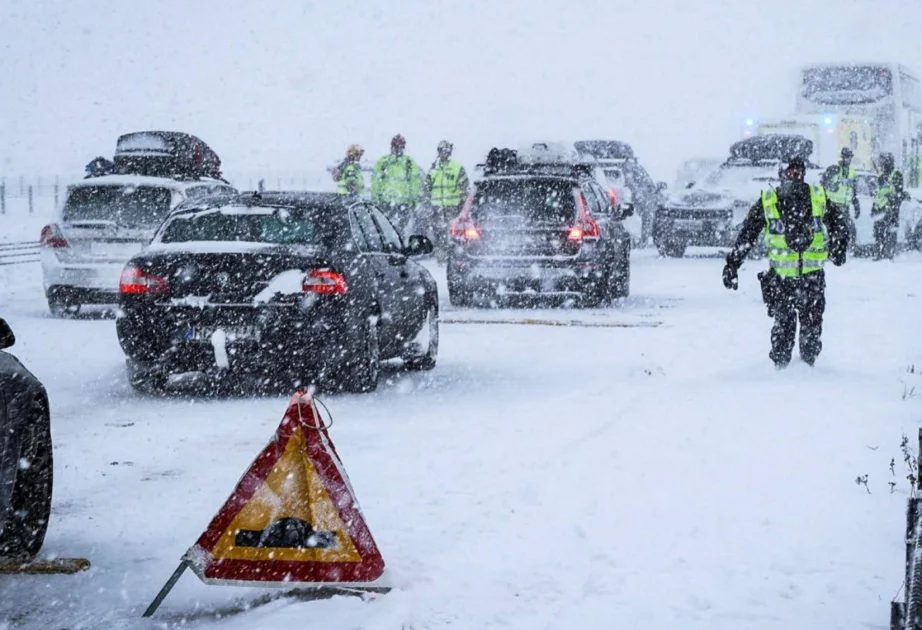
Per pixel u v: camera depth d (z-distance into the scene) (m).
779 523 6.74
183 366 11.00
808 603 5.55
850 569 5.98
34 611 5.55
